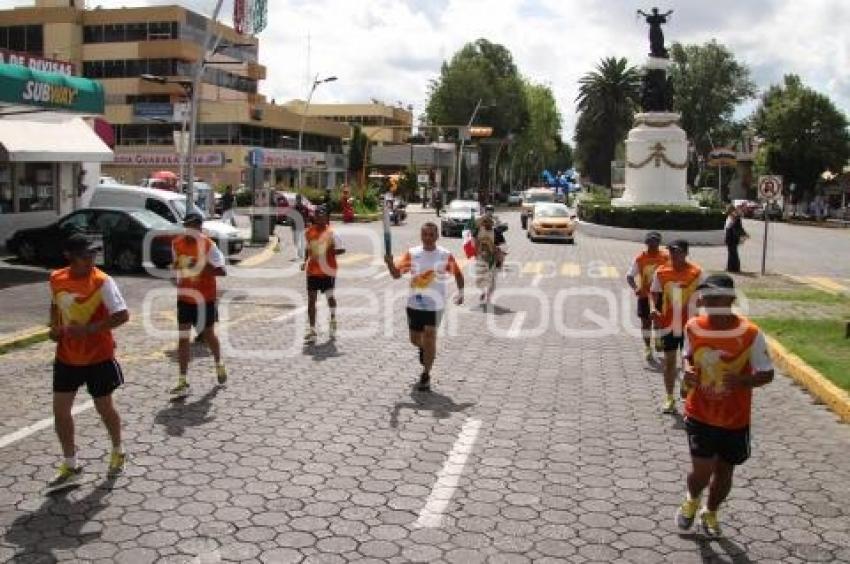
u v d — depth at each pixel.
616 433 7.78
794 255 31.81
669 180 42.28
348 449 7.05
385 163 89.44
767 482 6.62
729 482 5.41
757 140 87.75
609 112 81.50
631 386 9.71
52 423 7.50
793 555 5.25
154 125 70.62
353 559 5.00
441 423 7.91
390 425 7.79
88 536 5.22
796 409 8.95
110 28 71.88
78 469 6.09
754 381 5.21
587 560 5.10
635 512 5.89
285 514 5.64
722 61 90.31
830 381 9.48
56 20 71.38
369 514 5.69
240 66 80.00
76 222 19.92
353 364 10.41
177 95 68.19
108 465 6.48
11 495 5.86
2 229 23.91
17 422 7.52
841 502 6.20
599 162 83.81
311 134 85.69
